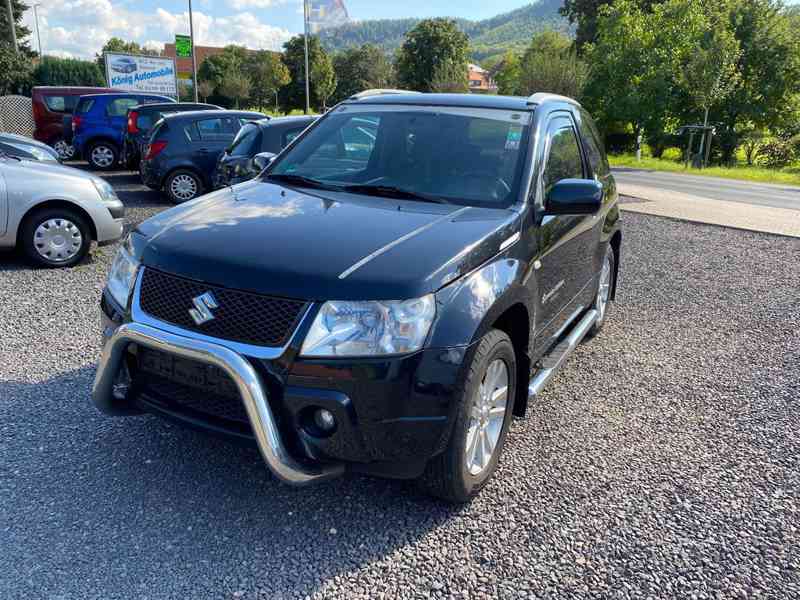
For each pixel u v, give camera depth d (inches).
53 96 714.8
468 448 117.7
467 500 122.2
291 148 167.5
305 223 119.0
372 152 154.8
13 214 267.0
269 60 2933.1
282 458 99.4
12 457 130.0
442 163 146.0
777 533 118.4
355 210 127.6
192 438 140.8
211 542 108.4
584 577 104.7
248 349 100.5
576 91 1811.0
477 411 118.4
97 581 98.2
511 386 128.6
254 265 103.7
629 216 490.9
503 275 117.3
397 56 3814.0
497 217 127.0
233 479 126.8
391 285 100.3
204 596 96.4
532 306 131.3
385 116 161.9
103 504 116.9
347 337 99.0
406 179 145.1
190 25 1154.0
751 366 200.8
